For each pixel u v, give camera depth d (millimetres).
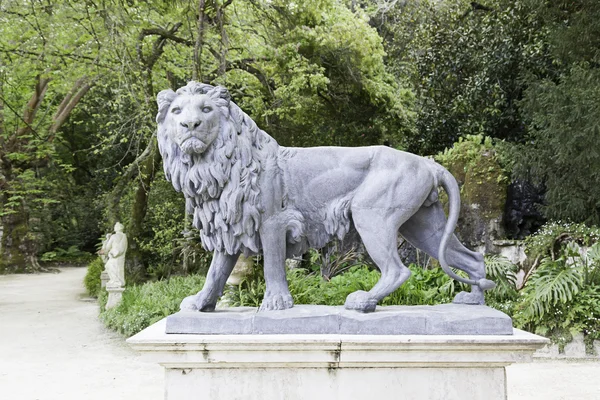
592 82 7668
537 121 8406
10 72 12352
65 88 13969
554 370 5699
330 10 12078
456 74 12273
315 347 2797
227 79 9672
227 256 3203
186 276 11477
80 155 23031
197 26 9234
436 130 12312
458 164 9227
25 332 8281
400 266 3119
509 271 7711
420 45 12812
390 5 14273
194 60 9031
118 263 9742
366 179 3176
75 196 23047
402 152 3248
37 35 10422
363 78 12234
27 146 16984
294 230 3160
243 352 2812
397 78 13945
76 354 6812
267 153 3172
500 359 2863
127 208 14688
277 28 11258
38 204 21688
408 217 3188
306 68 10977
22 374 5855
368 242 3107
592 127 7379
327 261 7008
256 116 12078
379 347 2803
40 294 13078
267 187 3107
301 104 11328
